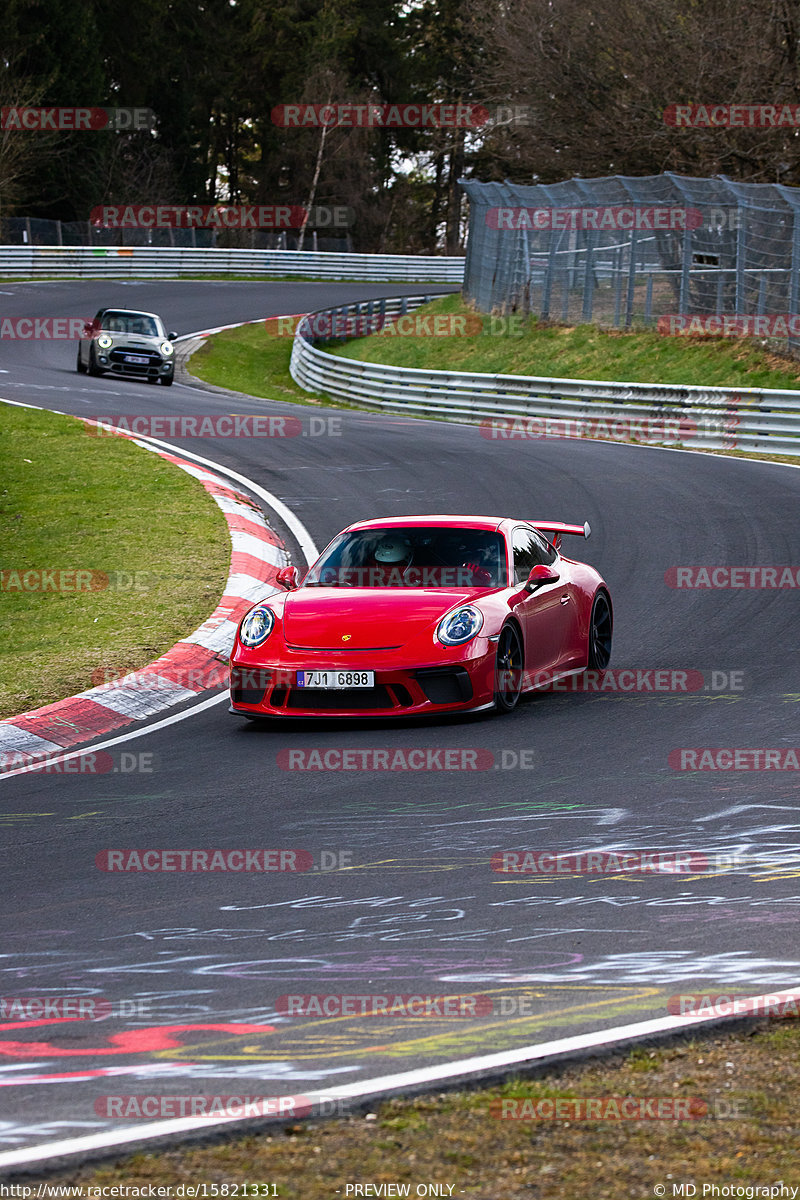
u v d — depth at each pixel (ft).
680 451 265.75
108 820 82.07
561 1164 37.14
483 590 110.83
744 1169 36.76
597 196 401.29
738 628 134.41
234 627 140.36
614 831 75.05
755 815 77.10
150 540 181.98
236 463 251.60
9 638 139.44
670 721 101.71
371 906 63.72
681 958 54.95
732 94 424.05
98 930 61.67
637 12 452.35
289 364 508.12
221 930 61.00
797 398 264.52
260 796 86.07
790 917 59.93
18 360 409.90
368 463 252.01
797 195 321.52
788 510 194.08
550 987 51.96
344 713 102.58
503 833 75.51
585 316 407.85
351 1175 36.63
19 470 228.02
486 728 102.42
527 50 494.18
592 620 122.93
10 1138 39.65
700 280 362.74
